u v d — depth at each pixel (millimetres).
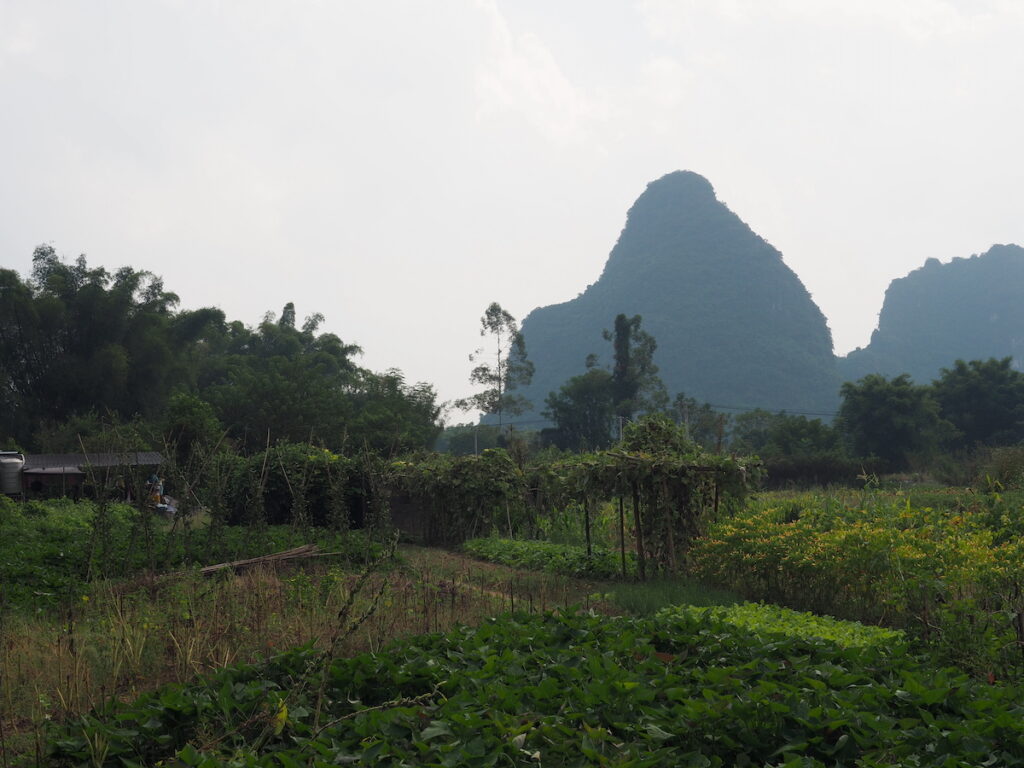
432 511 17219
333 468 17688
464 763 3949
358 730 4414
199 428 28312
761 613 7664
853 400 51812
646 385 71438
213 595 7922
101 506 10125
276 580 9234
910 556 7398
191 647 6449
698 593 9266
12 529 14000
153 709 4848
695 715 4320
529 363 75688
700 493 11531
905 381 51562
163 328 46812
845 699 4535
